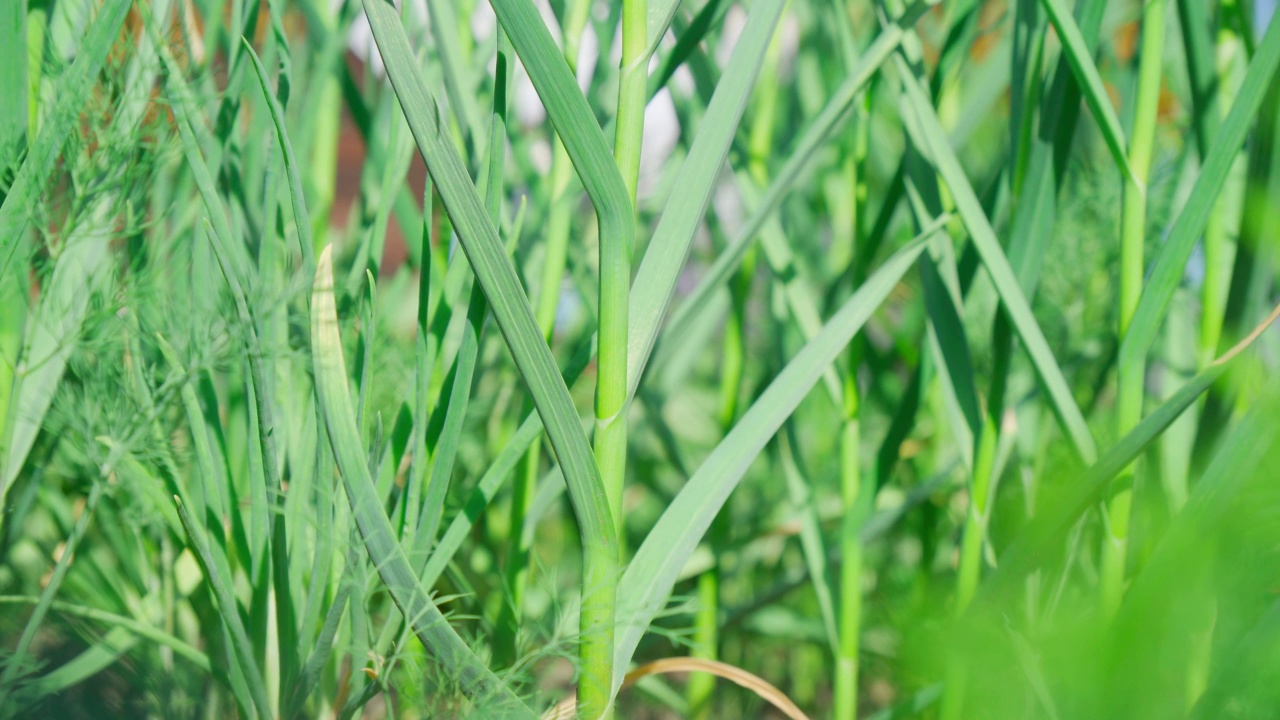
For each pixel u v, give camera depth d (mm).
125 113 1016
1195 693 986
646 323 950
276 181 1000
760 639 1346
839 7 1117
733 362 1199
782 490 1479
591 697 941
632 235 929
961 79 1471
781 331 1196
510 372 1200
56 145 978
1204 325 1038
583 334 1446
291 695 973
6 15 978
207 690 1061
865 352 1365
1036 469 1122
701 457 1639
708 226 1236
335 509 989
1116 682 942
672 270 953
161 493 1000
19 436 1015
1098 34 1005
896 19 1028
